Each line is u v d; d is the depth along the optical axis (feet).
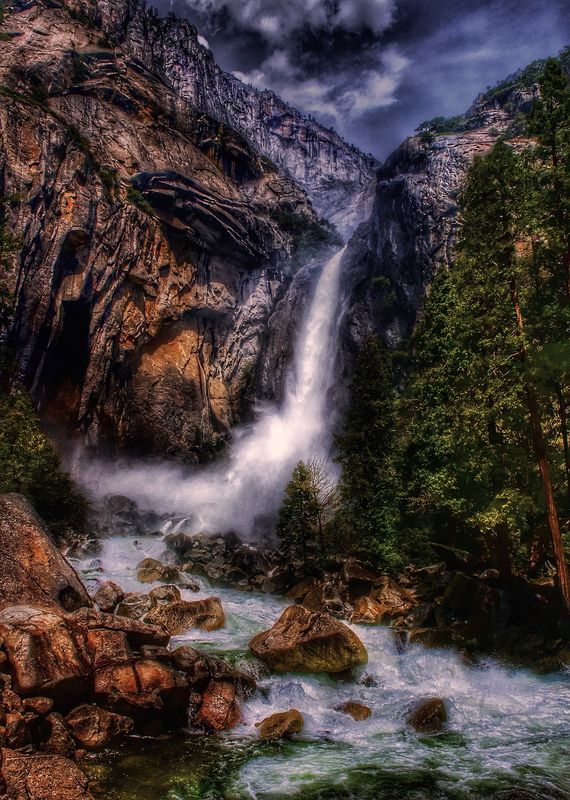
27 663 45.37
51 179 228.84
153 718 48.91
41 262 219.20
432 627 80.84
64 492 141.69
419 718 54.19
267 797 40.83
